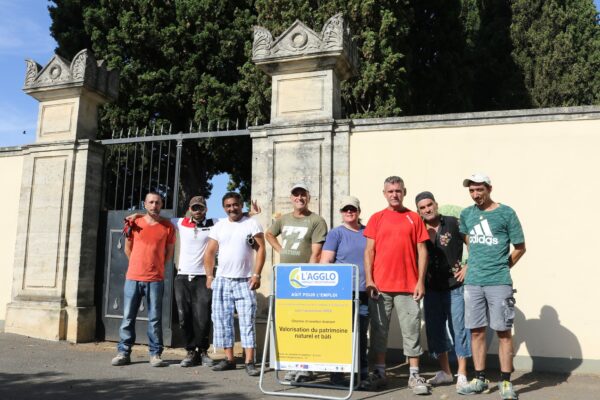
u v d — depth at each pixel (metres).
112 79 8.66
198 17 15.36
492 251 4.71
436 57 16.62
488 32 19.81
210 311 6.23
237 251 5.82
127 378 5.36
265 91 13.66
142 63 15.43
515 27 18.53
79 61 8.13
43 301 7.74
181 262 6.28
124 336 6.13
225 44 15.26
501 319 4.57
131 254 6.27
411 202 6.49
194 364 6.12
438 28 16.52
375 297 5.08
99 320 7.88
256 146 7.11
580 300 5.86
